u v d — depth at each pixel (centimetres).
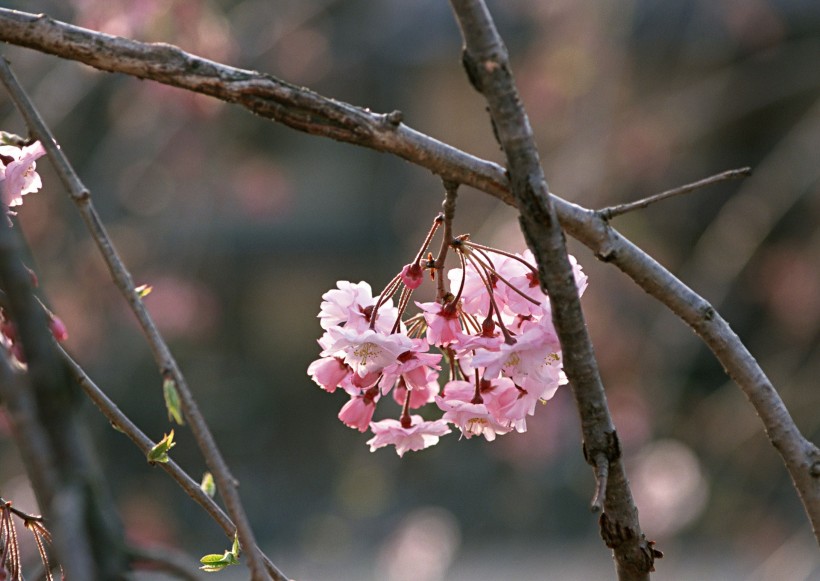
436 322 222
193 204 1228
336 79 1498
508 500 1424
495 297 228
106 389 1137
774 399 232
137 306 178
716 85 1288
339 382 234
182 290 1236
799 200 1329
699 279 1058
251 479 1591
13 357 179
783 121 1466
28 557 458
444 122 1580
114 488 1336
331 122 213
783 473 1232
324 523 1435
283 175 1483
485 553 1357
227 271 1633
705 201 1441
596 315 1141
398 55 1502
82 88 910
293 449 1658
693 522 1167
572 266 212
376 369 222
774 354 1293
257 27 1144
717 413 1202
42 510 156
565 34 1152
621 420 1110
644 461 1087
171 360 176
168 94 1066
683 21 1313
